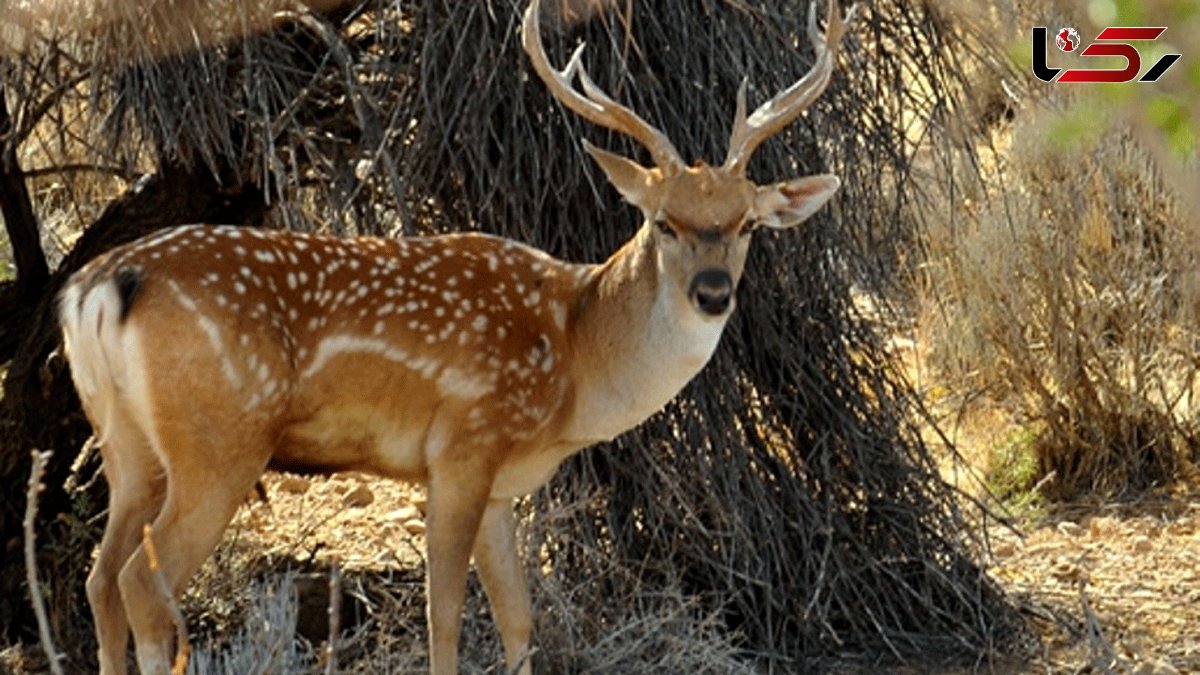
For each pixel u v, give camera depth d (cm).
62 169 1159
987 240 1560
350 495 1433
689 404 1106
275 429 911
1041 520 1437
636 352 960
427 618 1069
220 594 1166
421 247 968
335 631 636
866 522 1178
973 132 1191
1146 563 1341
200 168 1127
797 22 1090
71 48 1097
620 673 1084
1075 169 1560
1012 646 1173
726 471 1114
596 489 1118
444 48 1043
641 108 1049
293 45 1077
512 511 1025
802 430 1154
